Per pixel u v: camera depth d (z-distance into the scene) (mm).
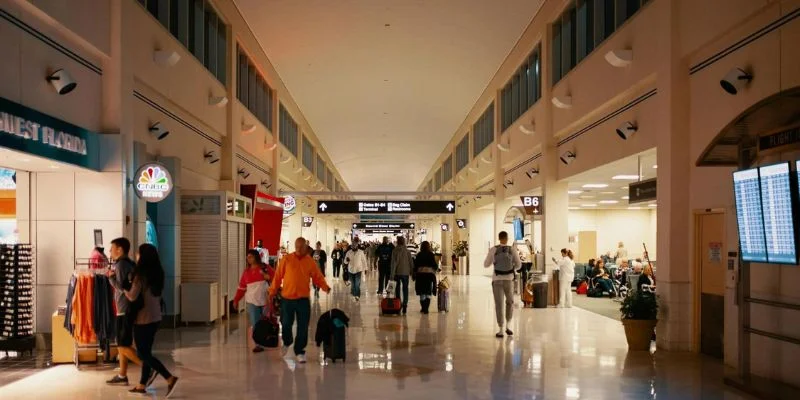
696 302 9945
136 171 10258
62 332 9008
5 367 8773
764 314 7938
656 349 10328
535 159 19219
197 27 15234
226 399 7086
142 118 11648
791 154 7453
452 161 39344
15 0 7934
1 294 9211
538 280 17031
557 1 16531
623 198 23500
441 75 25281
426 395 7289
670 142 10016
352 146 44969
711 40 9086
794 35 7477
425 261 15703
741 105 8562
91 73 9914
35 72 8477
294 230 30953
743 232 7758
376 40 20891
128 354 7742
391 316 15141
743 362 7836
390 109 32250
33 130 8047
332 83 26531
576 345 10773
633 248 29656
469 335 11969
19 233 9734
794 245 6875
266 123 23781
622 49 11891
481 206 29547
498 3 17719
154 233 12750
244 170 19406
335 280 29016
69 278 9734
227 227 14367
